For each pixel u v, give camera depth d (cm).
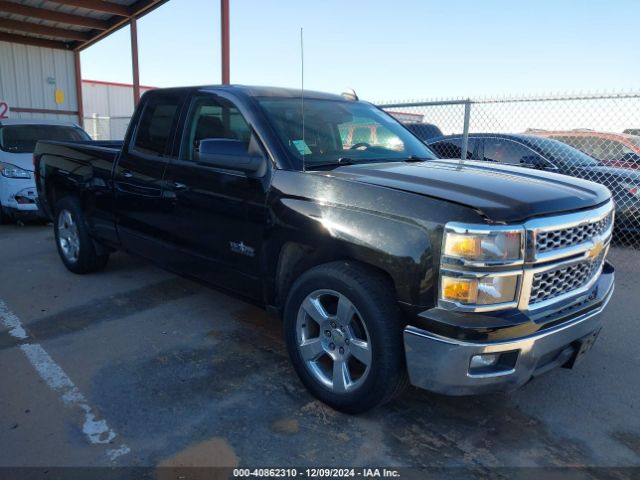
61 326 423
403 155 391
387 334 265
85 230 526
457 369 246
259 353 379
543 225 250
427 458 266
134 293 504
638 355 393
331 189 293
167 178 401
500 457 268
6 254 651
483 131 746
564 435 290
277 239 319
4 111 1257
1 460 258
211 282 387
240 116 355
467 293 240
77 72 1741
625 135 742
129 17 1370
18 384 331
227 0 1064
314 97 409
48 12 1402
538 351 253
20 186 807
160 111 426
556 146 721
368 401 280
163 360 366
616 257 662
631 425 302
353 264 286
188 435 279
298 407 308
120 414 298
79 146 528
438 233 246
